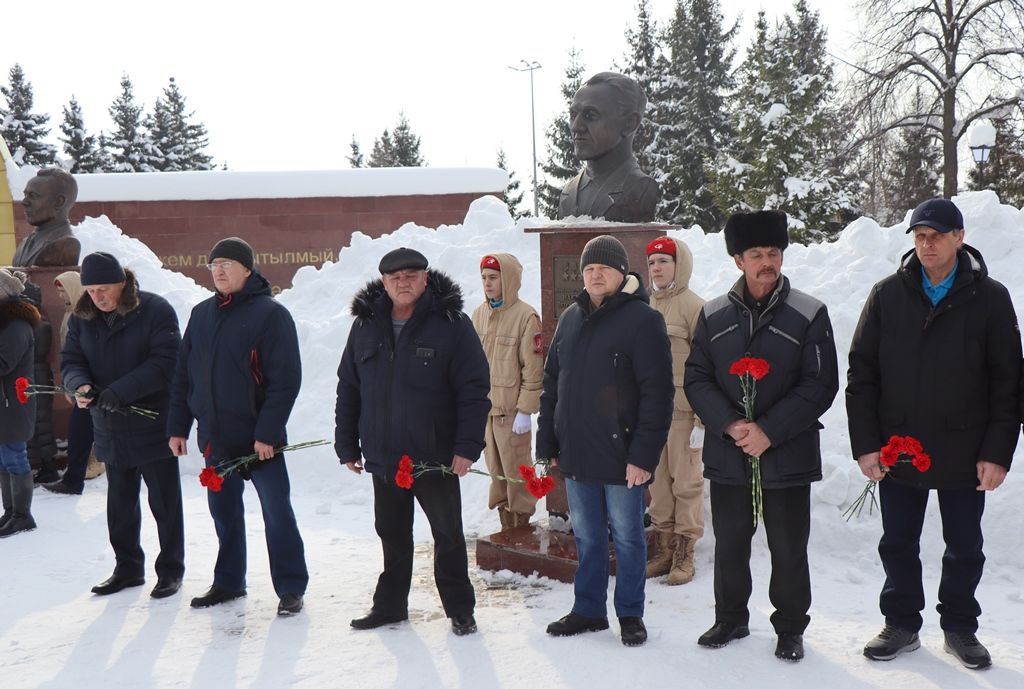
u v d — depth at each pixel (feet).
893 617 12.87
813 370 12.41
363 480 24.91
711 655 12.85
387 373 14.05
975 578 12.50
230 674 12.76
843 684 11.80
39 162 186.91
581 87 18.42
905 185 88.43
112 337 16.31
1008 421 12.06
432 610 15.24
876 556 17.20
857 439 12.82
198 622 14.96
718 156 104.37
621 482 13.30
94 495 24.54
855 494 17.97
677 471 16.51
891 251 25.21
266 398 15.16
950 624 12.70
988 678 11.91
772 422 12.28
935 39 79.46
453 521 14.11
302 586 15.38
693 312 16.75
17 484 20.83
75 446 24.57
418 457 13.97
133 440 16.19
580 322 13.76
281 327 15.17
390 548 14.48
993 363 12.16
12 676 12.99
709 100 131.23
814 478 12.59
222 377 15.19
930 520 17.28
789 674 12.16
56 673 13.03
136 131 209.77
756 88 97.60
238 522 15.93
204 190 48.96
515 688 11.96
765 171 92.99
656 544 17.25
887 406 12.67
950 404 12.22
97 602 16.14
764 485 12.57
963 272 12.25
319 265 49.57
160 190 48.85
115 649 13.87
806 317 12.55
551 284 18.31
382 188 49.73
